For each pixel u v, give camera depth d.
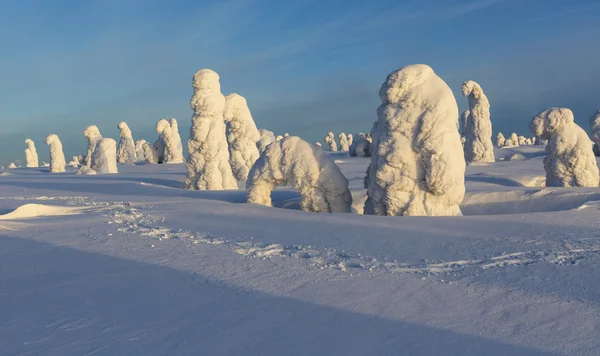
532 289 3.95
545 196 10.17
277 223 7.64
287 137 10.07
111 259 5.28
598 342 2.87
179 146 34.38
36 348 2.91
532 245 5.66
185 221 8.04
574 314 3.34
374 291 3.99
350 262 5.04
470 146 28.06
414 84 8.81
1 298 3.94
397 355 2.75
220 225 7.57
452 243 5.94
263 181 10.16
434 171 8.48
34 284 4.35
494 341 2.93
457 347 2.85
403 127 8.75
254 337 3.05
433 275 4.48
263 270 4.73
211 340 3.01
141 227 7.48
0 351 2.87
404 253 5.46
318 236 6.54
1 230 7.30
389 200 8.84
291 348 2.88
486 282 4.20
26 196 13.61
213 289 4.11
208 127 15.45
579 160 13.34
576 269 4.54
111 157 26.69
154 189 14.94
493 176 16.75
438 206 8.78
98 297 3.93
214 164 15.49
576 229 6.57
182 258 5.29
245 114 20.14
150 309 3.62
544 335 3.00
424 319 3.32
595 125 21.25
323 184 9.50
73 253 5.61
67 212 9.74
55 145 30.73
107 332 3.16
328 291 4.01
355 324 3.25
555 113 13.59
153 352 2.84
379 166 9.00
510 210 10.34
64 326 3.28
